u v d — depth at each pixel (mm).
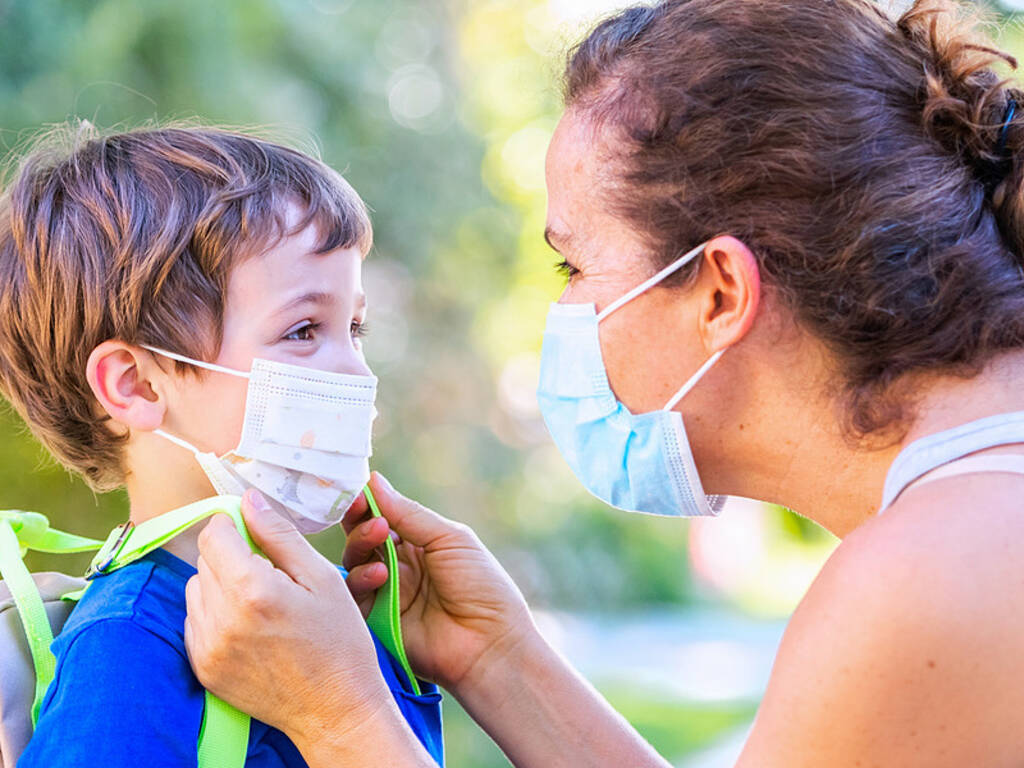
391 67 6281
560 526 10156
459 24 6957
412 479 6285
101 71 4320
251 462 1609
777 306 1485
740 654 10492
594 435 1664
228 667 1418
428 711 1780
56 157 1776
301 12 5387
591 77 1656
